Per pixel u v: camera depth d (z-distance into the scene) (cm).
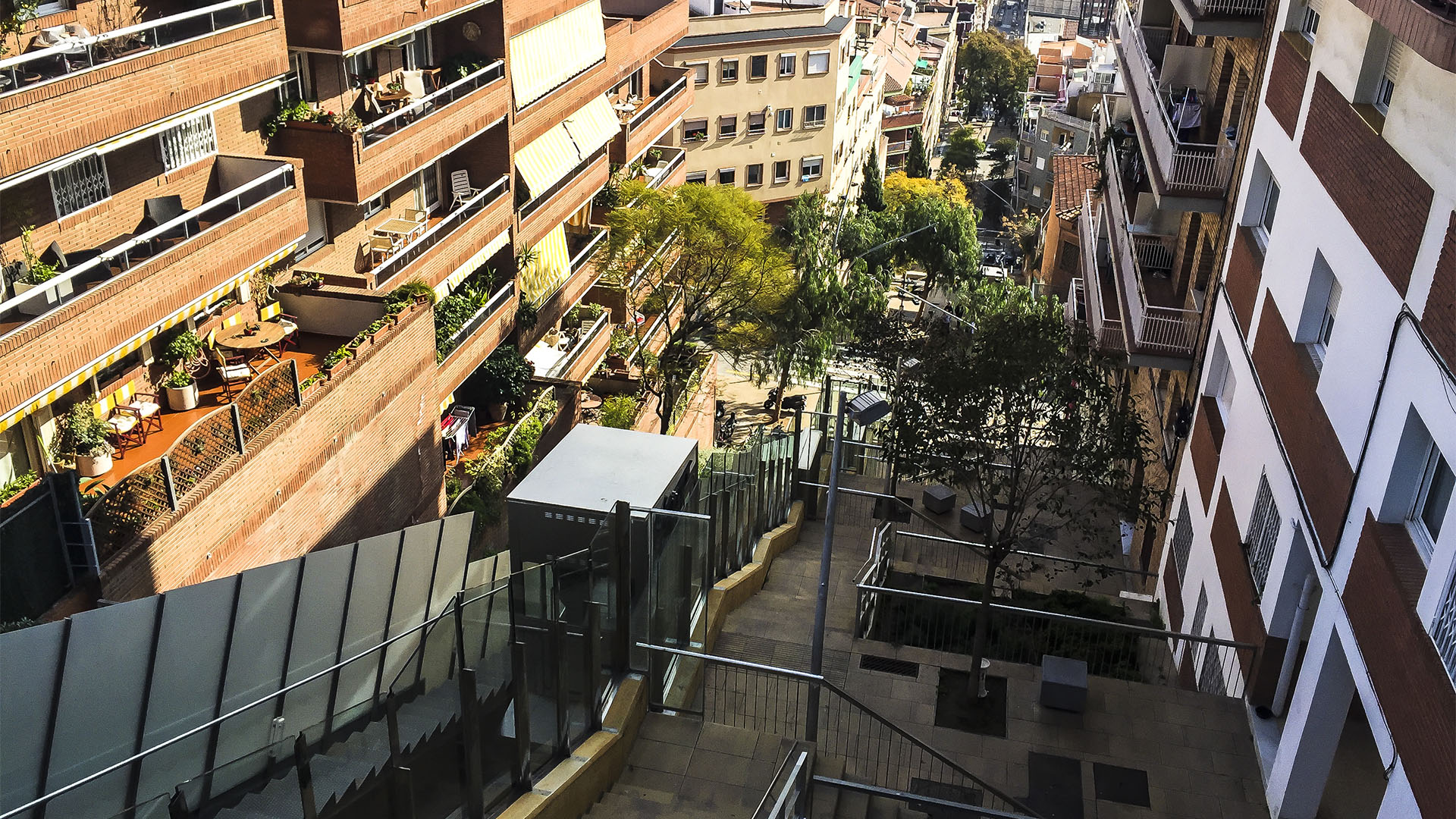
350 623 1049
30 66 1329
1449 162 1059
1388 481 1138
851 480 2570
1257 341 1755
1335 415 1343
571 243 3394
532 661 1052
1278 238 1697
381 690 868
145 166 1694
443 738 944
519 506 1245
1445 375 1009
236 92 1698
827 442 2684
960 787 1400
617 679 1245
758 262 3178
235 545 1545
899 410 1633
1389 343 1174
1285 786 1344
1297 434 1487
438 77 2422
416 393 2092
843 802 1282
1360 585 1180
